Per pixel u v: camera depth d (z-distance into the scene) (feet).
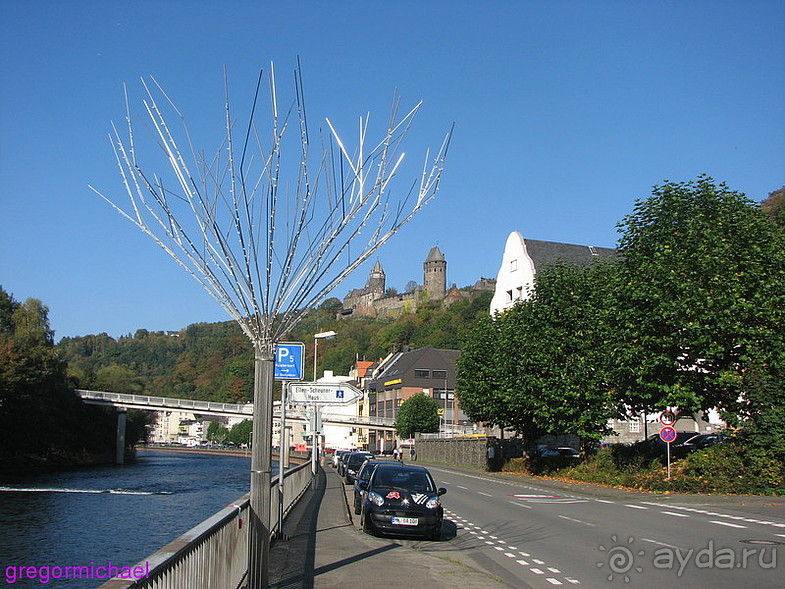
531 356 118.11
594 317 108.47
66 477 204.13
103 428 296.10
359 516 69.82
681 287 82.79
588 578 35.40
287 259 24.72
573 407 113.60
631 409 102.12
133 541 86.53
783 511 65.21
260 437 25.41
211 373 550.77
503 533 54.34
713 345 83.05
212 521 22.59
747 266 84.38
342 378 433.48
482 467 182.70
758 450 81.15
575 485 103.60
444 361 337.52
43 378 214.48
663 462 96.48
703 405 89.15
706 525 54.95
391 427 301.63
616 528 54.75
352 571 35.68
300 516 61.87
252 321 25.04
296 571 35.12
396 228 25.14
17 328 242.58
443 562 39.32
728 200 89.15
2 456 213.66
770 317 82.28
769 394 80.53
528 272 201.87
